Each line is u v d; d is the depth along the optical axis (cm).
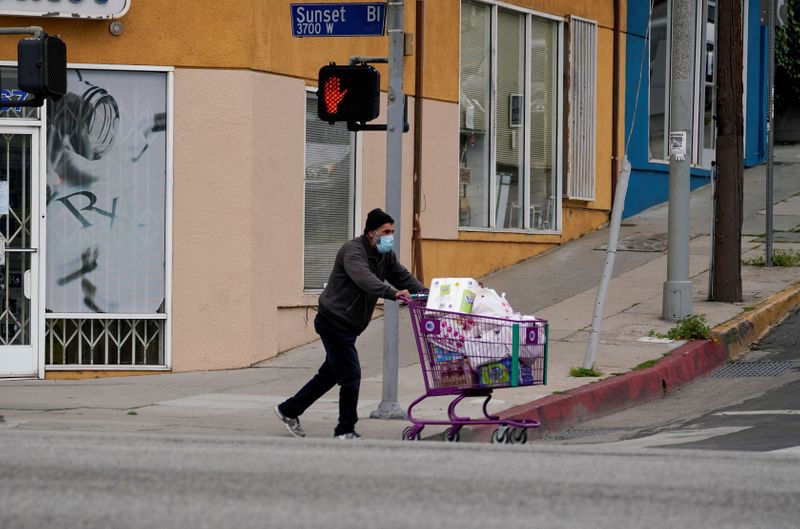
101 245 1989
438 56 2509
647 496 939
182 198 1995
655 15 3234
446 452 1153
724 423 1530
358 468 1039
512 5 2720
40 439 1206
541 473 1032
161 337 2006
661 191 3278
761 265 2605
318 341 2206
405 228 2406
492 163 2686
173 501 892
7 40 1958
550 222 2883
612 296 2369
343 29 1547
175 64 1991
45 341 1975
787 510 897
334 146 2228
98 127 1984
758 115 3712
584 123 2944
